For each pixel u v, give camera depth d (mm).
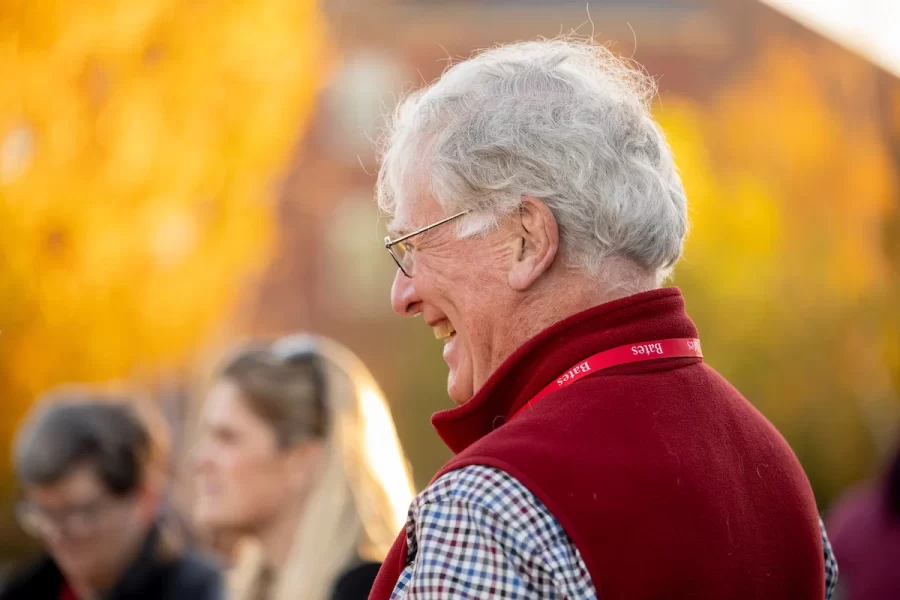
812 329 25609
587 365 2186
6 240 19906
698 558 2018
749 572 2113
